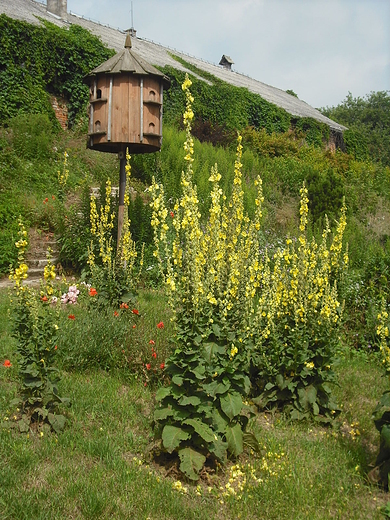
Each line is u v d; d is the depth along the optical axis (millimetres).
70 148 14305
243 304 4230
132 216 9203
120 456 3779
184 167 12656
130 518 3098
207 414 3705
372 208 16484
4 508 3018
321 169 18688
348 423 4988
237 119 23422
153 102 7695
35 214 10359
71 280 8852
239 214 4465
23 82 14922
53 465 3559
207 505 3381
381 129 60688
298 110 30297
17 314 4078
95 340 5477
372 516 3434
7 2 17281
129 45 7820
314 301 4969
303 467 3922
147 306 7160
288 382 4863
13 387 4617
